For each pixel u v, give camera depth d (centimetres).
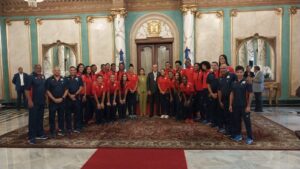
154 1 1123
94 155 509
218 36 1093
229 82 618
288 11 1058
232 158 484
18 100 1074
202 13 1095
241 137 593
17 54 1185
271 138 601
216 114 710
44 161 484
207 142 580
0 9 1168
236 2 1077
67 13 1155
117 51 1104
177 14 1116
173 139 605
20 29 1178
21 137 643
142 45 1152
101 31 1143
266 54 1084
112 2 1117
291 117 837
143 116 889
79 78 691
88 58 1154
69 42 1161
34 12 1166
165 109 868
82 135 652
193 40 1084
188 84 789
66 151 535
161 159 483
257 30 1077
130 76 866
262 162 462
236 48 1088
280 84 1077
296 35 1060
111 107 809
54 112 639
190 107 789
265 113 912
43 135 625
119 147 552
